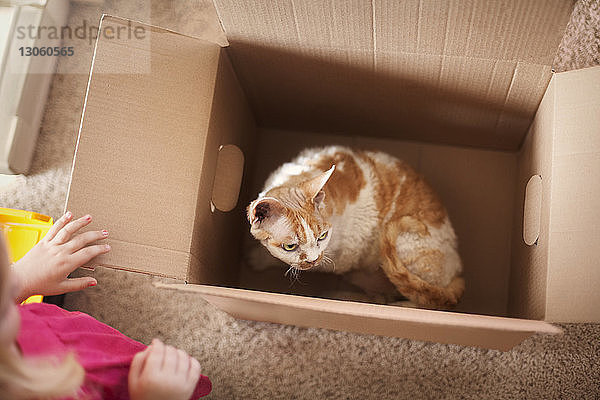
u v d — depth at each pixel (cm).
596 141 101
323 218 127
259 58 125
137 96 109
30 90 156
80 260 104
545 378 141
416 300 138
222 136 125
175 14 173
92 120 107
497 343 117
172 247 107
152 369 79
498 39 108
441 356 144
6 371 57
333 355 146
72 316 93
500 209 154
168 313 151
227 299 101
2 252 54
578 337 142
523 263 128
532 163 129
